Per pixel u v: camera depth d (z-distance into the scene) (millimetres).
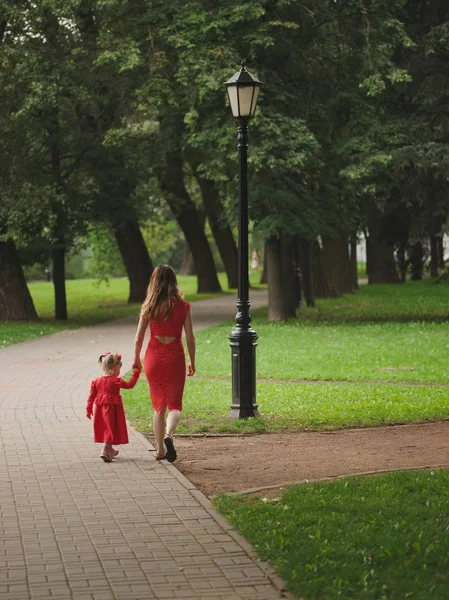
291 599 5695
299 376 17797
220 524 7387
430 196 30297
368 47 29203
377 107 30641
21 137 31656
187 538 7027
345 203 32531
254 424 12391
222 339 25750
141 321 10008
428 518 7480
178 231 89062
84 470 9594
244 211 13219
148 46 30609
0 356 22375
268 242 32188
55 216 32094
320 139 31000
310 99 30172
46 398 15250
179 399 9992
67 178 34219
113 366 10141
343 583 5816
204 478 9406
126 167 34281
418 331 27422
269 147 28031
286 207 29859
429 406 13727
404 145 29656
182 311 9969
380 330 28031
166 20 29656
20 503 8172
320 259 46875
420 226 30766
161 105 30531
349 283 51000
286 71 30234
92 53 32000
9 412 13719
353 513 7656
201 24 28547
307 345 23594
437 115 30109
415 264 62688
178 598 5730
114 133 30547
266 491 8680
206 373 18469
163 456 10109
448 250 63625
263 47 29047
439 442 11180
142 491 8609
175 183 47688
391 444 11141
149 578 6098
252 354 13047
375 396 14938
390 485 8547
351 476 9164
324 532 6973
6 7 30594
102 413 10039
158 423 10016
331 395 15148
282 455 10586
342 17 30234
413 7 31609
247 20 28453
